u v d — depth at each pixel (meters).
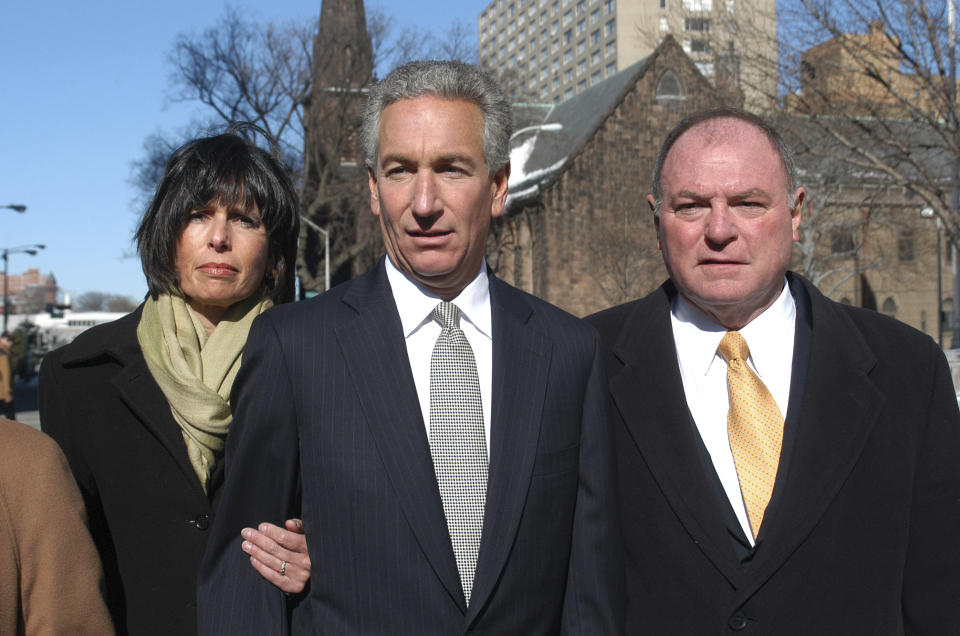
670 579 2.20
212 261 2.48
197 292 2.52
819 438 2.18
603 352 2.29
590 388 2.18
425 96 2.00
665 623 2.19
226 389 2.44
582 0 103.00
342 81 34.94
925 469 2.24
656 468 2.25
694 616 2.16
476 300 2.14
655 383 2.36
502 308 2.17
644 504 2.28
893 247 46.56
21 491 1.77
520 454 1.99
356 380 1.97
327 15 48.66
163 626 2.26
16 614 1.75
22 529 1.76
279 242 2.71
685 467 2.23
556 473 2.04
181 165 2.52
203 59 33.25
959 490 2.21
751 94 14.80
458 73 2.03
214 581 1.96
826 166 16.33
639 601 2.25
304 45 35.00
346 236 38.19
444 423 2.00
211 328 2.66
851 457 2.15
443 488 1.95
